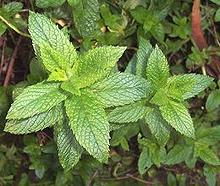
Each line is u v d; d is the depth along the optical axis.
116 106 0.49
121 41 0.63
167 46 0.65
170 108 0.49
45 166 0.70
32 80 0.62
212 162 0.63
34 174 0.75
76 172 0.70
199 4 0.64
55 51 0.44
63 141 0.49
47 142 0.69
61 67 0.44
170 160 0.64
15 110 0.43
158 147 0.63
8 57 0.69
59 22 0.62
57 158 0.69
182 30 0.65
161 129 0.52
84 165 0.69
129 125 0.58
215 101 0.64
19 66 0.70
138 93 0.46
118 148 0.72
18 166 0.74
